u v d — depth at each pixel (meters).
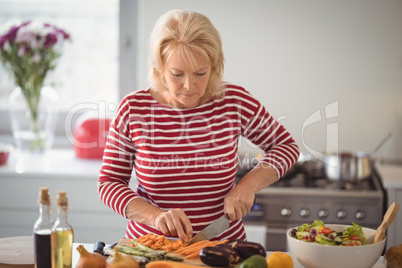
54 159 2.97
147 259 1.31
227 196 1.52
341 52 2.88
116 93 3.40
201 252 1.27
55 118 3.10
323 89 2.91
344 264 1.24
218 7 2.91
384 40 2.86
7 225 2.73
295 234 1.35
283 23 2.89
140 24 3.09
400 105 2.88
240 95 1.67
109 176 1.61
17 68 2.94
